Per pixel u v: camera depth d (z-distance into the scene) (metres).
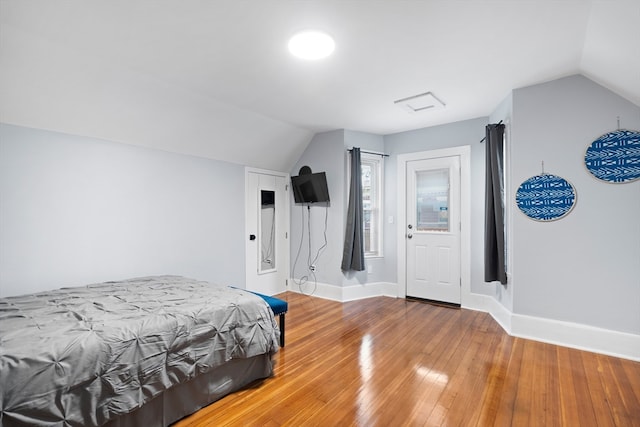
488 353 2.57
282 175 4.76
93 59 2.32
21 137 2.40
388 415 1.78
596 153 2.60
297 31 2.00
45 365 1.30
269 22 1.90
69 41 2.09
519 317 2.92
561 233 2.74
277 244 4.67
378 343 2.80
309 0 1.69
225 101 3.26
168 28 1.96
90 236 2.79
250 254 4.27
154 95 2.82
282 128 4.08
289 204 4.86
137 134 3.03
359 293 4.36
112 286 2.56
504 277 3.17
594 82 2.60
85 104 2.55
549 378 2.17
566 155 2.72
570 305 2.70
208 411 1.85
